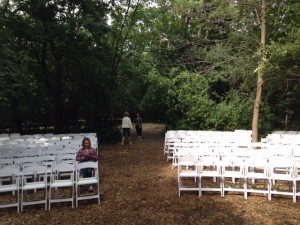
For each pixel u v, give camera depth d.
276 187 9.43
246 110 21.03
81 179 8.20
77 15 20.73
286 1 14.50
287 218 7.10
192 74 21.95
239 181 9.80
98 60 21.69
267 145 11.96
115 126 23.17
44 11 19.45
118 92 23.25
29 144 12.95
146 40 26.14
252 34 15.67
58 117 22.34
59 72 21.64
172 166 12.12
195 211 7.55
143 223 6.88
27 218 7.25
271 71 13.59
